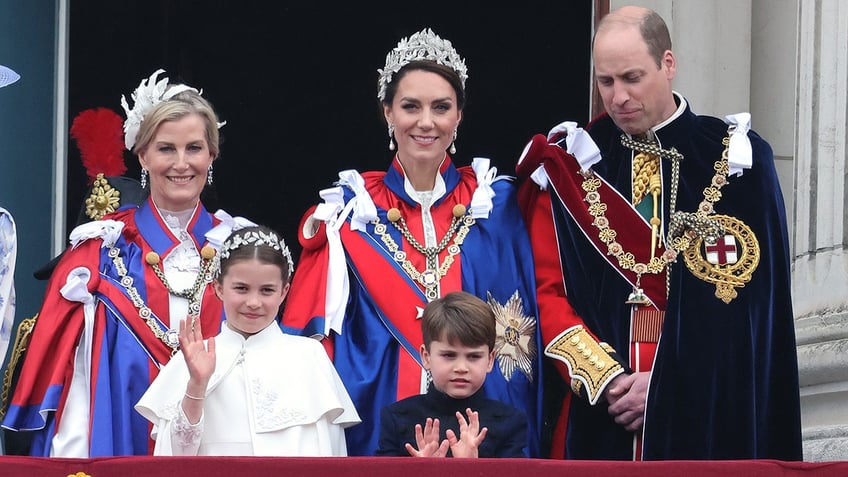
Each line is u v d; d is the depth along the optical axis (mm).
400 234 23328
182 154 22891
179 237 23188
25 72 31453
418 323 22672
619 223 23016
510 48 37656
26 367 21984
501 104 37719
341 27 37781
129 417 21922
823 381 25703
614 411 22469
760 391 22438
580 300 22969
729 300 22500
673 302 22547
